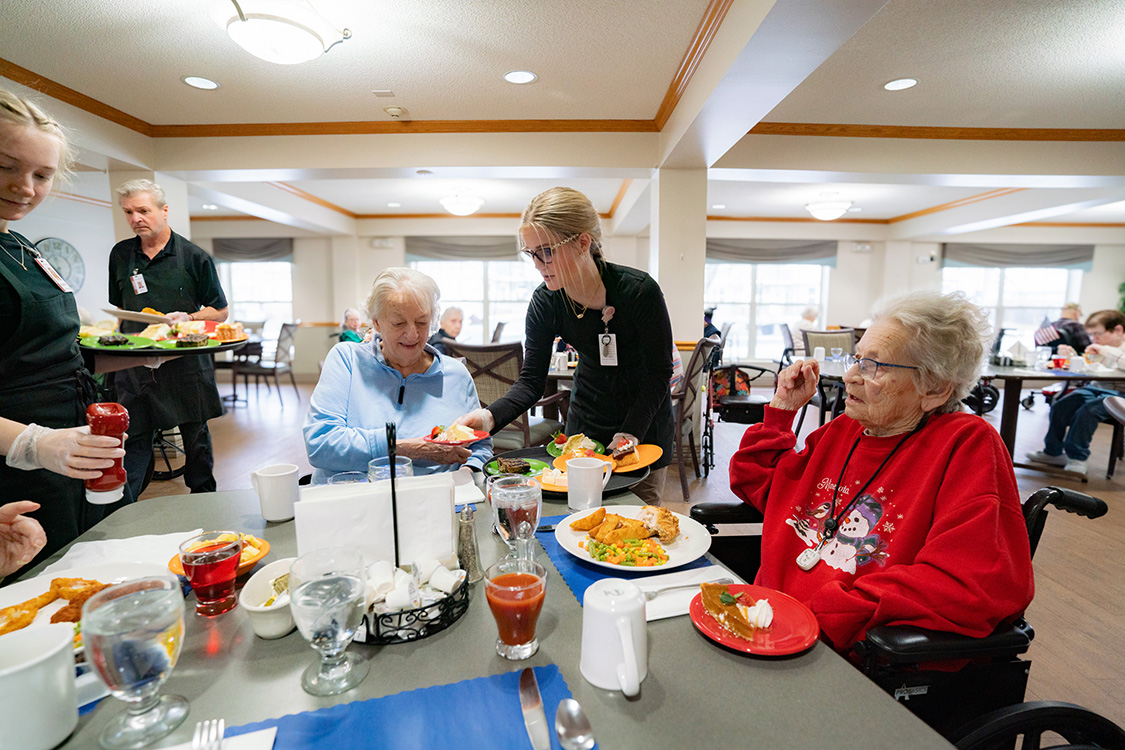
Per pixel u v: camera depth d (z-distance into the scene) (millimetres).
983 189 6164
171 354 1701
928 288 1068
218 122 3982
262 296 8930
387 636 724
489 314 8938
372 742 559
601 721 589
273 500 1121
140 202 2520
